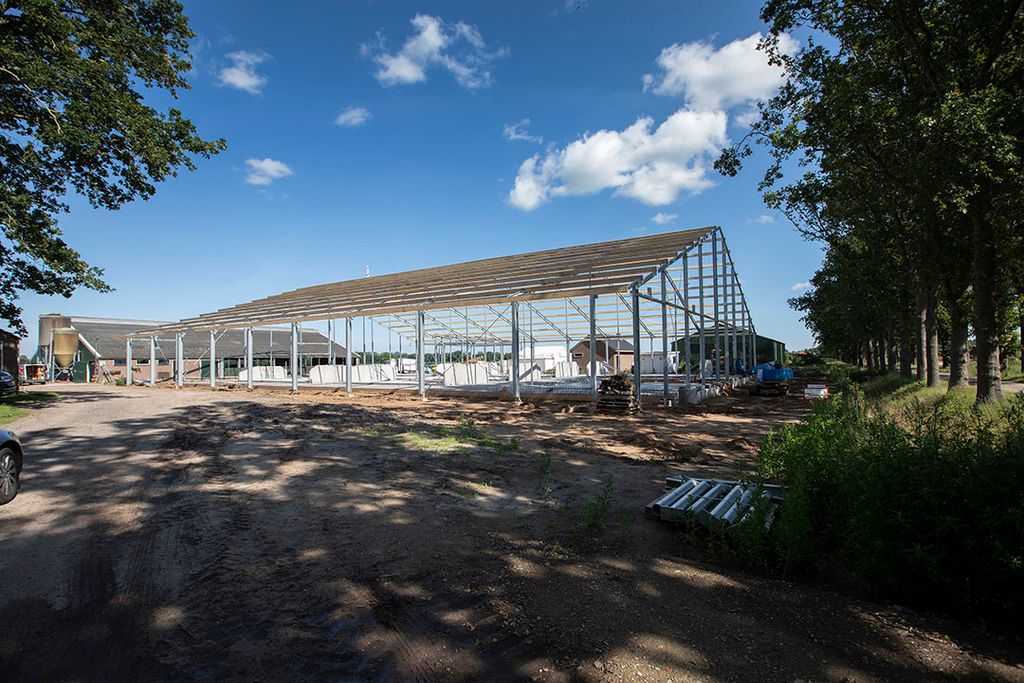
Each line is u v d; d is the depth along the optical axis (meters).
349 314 23.42
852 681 2.83
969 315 14.28
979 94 8.66
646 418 14.73
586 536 5.02
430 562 4.46
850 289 25.83
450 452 9.20
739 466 8.12
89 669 3.03
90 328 45.72
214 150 17.98
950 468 3.85
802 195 14.57
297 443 10.12
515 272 22.67
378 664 3.04
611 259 20.22
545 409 16.98
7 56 12.68
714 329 26.41
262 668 3.02
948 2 9.77
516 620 3.49
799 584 4.04
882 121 10.30
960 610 3.58
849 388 13.71
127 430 11.98
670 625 3.41
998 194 9.59
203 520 5.60
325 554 4.67
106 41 14.89
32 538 5.11
